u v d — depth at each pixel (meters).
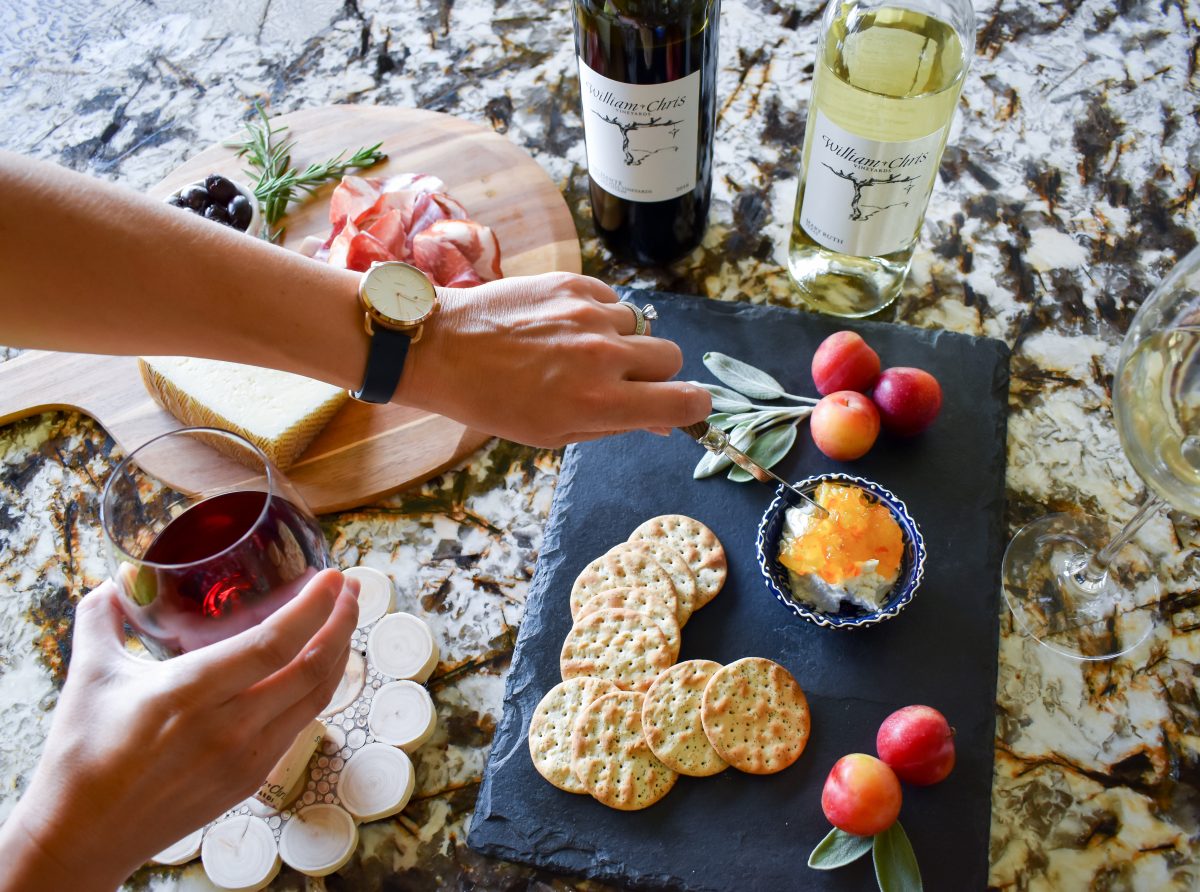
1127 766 0.78
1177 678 0.82
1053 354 1.01
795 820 0.76
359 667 0.83
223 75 1.32
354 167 1.19
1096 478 0.93
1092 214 1.10
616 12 0.80
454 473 0.98
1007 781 0.78
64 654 0.89
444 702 0.84
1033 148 1.15
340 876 0.76
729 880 0.73
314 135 1.23
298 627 0.62
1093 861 0.75
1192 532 0.89
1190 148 1.13
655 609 0.84
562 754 0.78
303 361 0.73
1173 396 0.67
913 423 0.91
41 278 0.63
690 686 0.80
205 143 1.25
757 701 0.80
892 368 0.93
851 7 0.90
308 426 0.95
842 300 1.04
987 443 0.94
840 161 0.85
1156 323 0.68
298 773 0.77
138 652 0.72
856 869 0.74
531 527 0.94
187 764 0.60
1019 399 0.98
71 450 1.02
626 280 1.10
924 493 0.91
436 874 0.76
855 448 0.90
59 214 0.62
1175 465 0.66
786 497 0.87
